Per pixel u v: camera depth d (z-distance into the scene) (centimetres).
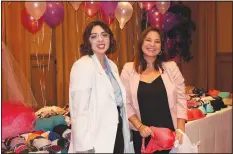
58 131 218
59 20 305
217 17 547
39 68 394
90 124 160
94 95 162
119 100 177
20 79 246
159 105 200
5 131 201
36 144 192
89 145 154
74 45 408
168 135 193
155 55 206
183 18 456
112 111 166
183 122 208
